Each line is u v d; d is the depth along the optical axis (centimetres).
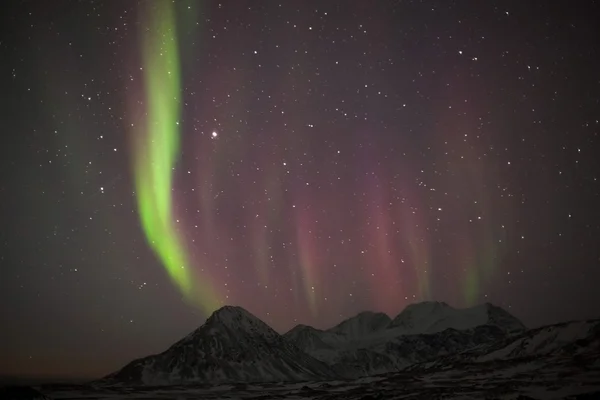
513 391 12112
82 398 17038
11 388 13788
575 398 10969
